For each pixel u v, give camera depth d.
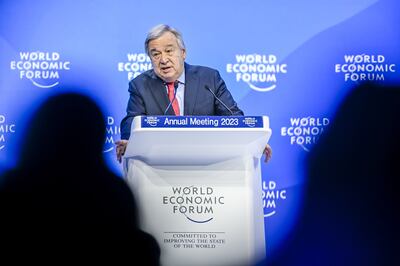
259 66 11.73
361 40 11.86
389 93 11.65
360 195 11.49
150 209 6.90
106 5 11.77
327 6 11.91
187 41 11.76
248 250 6.89
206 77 11.53
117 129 11.47
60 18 11.69
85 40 11.66
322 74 11.77
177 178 6.95
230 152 6.91
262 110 11.66
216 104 11.45
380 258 11.37
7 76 11.48
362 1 11.94
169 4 11.84
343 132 11.60
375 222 11.45
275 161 11.55
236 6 11.87
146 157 6.98
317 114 11.68
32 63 11.55
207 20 11.83
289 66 11.77
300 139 11.62
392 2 11.95
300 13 11.89
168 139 6.64
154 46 11.45
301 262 11.34
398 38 11.88
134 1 11.81
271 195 11.47
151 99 11.37
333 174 11.51
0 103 11.38
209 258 6.89
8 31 11.59
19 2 11.66
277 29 11.84
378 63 11.81
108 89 11.55
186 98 11.40
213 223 6.91
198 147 6.82
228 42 11.78
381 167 11.55
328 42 11.84
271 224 11.41
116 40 11.70
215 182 6.95
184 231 6.89
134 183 6.97
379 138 11.62
